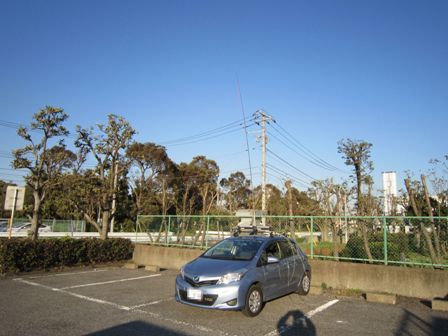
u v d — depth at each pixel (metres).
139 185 36.16
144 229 15.05
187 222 13.33
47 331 5.74
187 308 7.25
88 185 14.98
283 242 8.44
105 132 15.78
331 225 10.30
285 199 31.58
